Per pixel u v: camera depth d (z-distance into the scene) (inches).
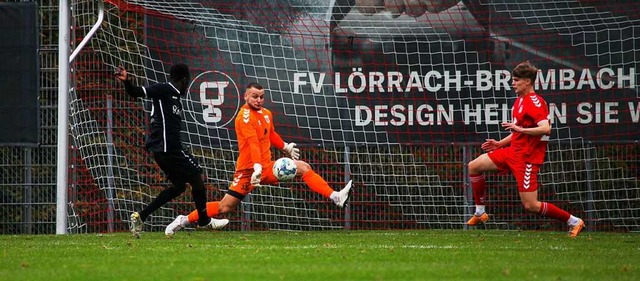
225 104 1967.3
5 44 1849.2
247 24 1973.4
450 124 1974.7
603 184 1988.2
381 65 1975.9
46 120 1926.7
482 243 1449.3
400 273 954.1
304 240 1518.2
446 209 1989.4
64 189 1733.5
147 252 1216.2
